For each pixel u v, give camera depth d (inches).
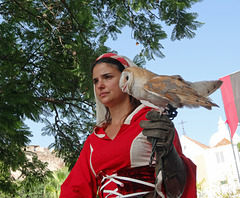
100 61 75.6
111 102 74.0
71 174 76.7
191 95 52.1
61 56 243.0
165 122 53.9
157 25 231.8
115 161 65.2
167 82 54.9
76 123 275.9
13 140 245.1
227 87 394.3
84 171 73.5
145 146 64.0
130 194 62.3
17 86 205.6
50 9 225.0
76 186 73.2
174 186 54.6
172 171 54.6
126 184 63.6
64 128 270.1
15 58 225.0
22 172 300.7
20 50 237.9
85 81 214.5
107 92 73.7
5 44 229.9
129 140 64.6
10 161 274.1
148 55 235.0
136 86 58.1
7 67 214.1
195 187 59.6
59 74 231.0
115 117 75.2
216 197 592.7
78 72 220.8
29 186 306.3
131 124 67.3
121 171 65.3
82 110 275.3
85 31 228.5
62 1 210.7
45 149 856.9
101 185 69.5
